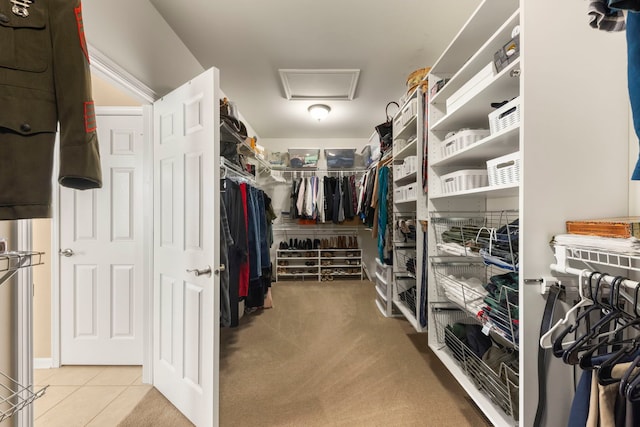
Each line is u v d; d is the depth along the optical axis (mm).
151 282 1704
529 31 905
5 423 1010
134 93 1543
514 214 1579
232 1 1581
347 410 1444
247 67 2291
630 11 530
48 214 702
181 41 1928
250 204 2227
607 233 763
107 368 1913
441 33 1878
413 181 2508
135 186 1962
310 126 3844
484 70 1175
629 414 624
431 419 1375
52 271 1924
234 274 2002
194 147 1374
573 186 922
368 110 3225
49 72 716
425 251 1881
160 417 1431
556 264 892
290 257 4133
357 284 3957
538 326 934
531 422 932
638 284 646
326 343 2193
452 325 1723
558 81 914
